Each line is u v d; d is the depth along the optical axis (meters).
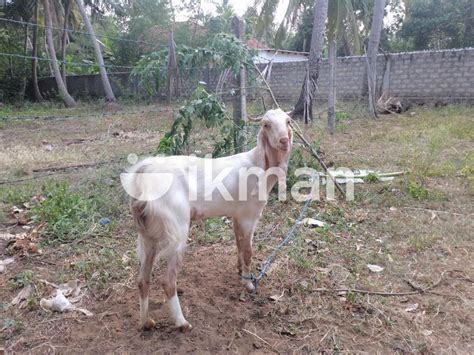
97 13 22.03
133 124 12.47
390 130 10.48
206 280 3.73
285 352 2.84
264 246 4.34
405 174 6.48
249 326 3.10
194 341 2.92
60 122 13.48
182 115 5.27
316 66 11.21
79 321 3.14
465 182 6.14
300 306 3.33
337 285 3.63
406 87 15.57
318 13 10.94
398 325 3.10
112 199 5.44
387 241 4.47
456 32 21.33
